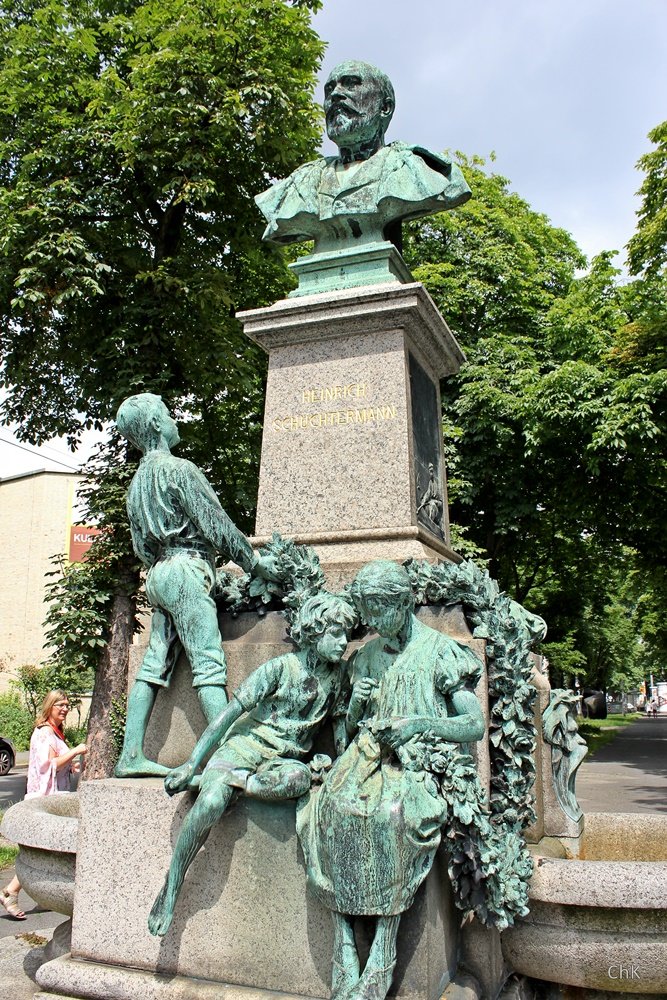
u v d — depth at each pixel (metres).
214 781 2.85
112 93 12.12
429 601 3.41
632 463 14.64
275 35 12.73
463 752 2.96
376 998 2.46
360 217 4.76
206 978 2.89
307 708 3.09
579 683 43.34
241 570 4.16
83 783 3.21
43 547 27.05
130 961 3.01
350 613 3.03
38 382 14.26
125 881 3.07
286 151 12.79
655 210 16.36
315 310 4.45
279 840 2.88
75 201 11.97
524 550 19.11
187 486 3.53
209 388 13.36
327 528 4.24
